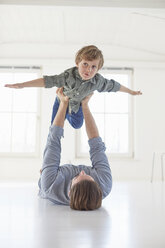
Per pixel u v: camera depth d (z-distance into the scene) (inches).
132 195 103.5
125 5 118.6
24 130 204.8
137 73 209.8
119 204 82.3
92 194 69.2
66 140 201.2
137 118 207.8
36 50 208.8
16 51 207.6
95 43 208.8
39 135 204.5
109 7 118.3
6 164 198.7
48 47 209.5
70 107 84.4
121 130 208.4
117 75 212.4
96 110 208.1
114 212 69.4
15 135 204.1
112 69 210.8
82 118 89.5
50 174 73.8
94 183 70.5
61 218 61.6
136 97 208.5
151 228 54.2
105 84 85.2
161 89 210.4
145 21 166.6
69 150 200.8
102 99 208.8
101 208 74.6
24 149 203.6
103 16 165.2
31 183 156.0
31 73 208.5
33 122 206.1
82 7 118.3
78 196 69.4
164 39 186.4
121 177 202.1
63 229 52.6
